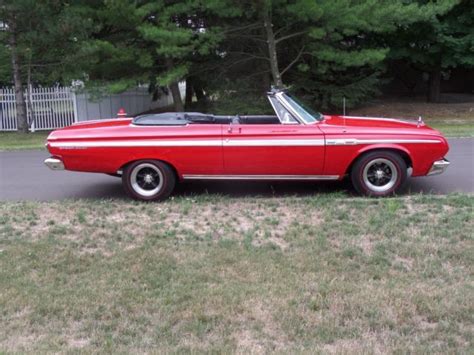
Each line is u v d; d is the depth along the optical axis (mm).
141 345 3588
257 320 3893
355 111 21875
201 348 3512
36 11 17203
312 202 7102
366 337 3633
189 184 8602
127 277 4734
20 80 19125
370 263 4949
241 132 7254
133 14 17078
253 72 20797
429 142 7266
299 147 7230
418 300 4117
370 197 7367
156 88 24391
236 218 6516
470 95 27531
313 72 20031
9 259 5199
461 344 3523
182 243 5617
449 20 20984
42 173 10148
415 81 27078
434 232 5734
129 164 7430
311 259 5051
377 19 17656
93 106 21172
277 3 17109
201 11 18156
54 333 3789
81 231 6078
